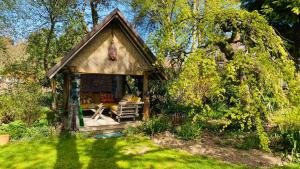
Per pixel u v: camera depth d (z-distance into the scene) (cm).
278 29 1566
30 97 1451
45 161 930
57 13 1906
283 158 990
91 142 1171
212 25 1066
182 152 1050
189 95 939
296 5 1284
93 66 1361
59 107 1659
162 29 1234
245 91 863
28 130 1228
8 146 1089
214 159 973
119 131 1370
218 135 1295
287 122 1088
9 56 2086
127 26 1372
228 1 1753
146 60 1490
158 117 1476
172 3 2089
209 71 894
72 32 2119
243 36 1052
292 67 905
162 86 1730
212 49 1006
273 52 993
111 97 1880
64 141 1173
